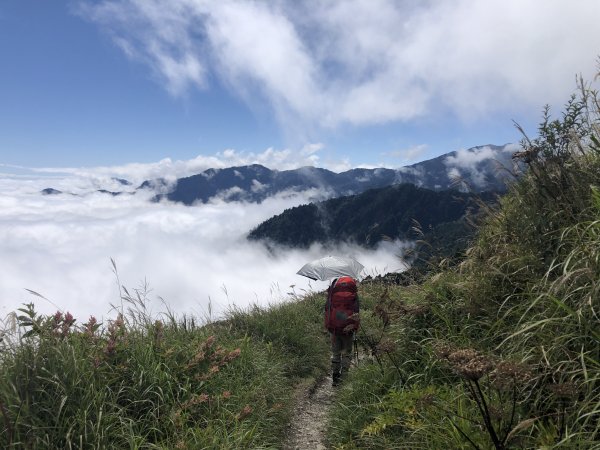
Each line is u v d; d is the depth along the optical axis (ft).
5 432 9.68
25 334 11.84
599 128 13.47
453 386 11.98
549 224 12.72
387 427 12.60
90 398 11.18
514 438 7.79
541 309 10.86
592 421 8.34
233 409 14.66
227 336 21.35
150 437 12.01
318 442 15.11
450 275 15.79
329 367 25.02
